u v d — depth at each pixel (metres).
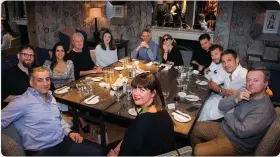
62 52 2.66
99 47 3.48
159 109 1.37
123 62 3.31
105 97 2.19
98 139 2.40
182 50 4.72
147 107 1.39
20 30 6.40
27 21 6.00
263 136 1.63
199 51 3.46
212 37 4.42
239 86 2.29
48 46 6.27
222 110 1.94
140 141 1.26
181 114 1.86
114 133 2.64
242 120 1.73
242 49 4.28
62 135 1.85
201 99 2.17
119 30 5.24
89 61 3.22
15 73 2.21
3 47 4.72
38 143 1.74
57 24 5.91
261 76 1.62
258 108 1.64
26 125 1.70
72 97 2.18
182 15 4.61
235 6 4.09
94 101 2.09
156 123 1.28
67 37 5.13
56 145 1.81
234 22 4.19
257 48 4.15
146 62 3.42
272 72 3.33
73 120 2.29
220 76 2.46
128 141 1.29
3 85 2.17
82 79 2.68
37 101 1.72
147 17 4.86
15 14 6.22
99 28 5.43
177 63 3.47
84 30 5.62
